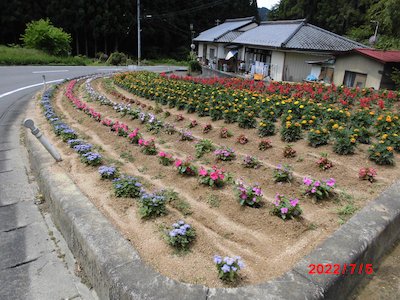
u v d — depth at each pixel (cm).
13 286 334
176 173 503
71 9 3772
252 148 584
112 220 376
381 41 1919
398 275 307
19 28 3675
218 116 775
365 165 481
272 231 349
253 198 384
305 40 2000
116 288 262
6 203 508
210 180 441
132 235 346
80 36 4191
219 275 280
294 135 592
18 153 743
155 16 4647
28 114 1044
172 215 388
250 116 694
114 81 1719
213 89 1106
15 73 2216
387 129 611
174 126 763
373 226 319
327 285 247
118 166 550
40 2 3716
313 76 1730
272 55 2105
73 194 422
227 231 355
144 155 589
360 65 1440
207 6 5091
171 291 247
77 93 1384
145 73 2003
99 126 789
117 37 4197
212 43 3134
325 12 3431
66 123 869
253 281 280
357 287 293
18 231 432
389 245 342
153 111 945
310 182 402
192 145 629
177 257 311
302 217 368
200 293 244
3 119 1045
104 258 293
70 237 375
